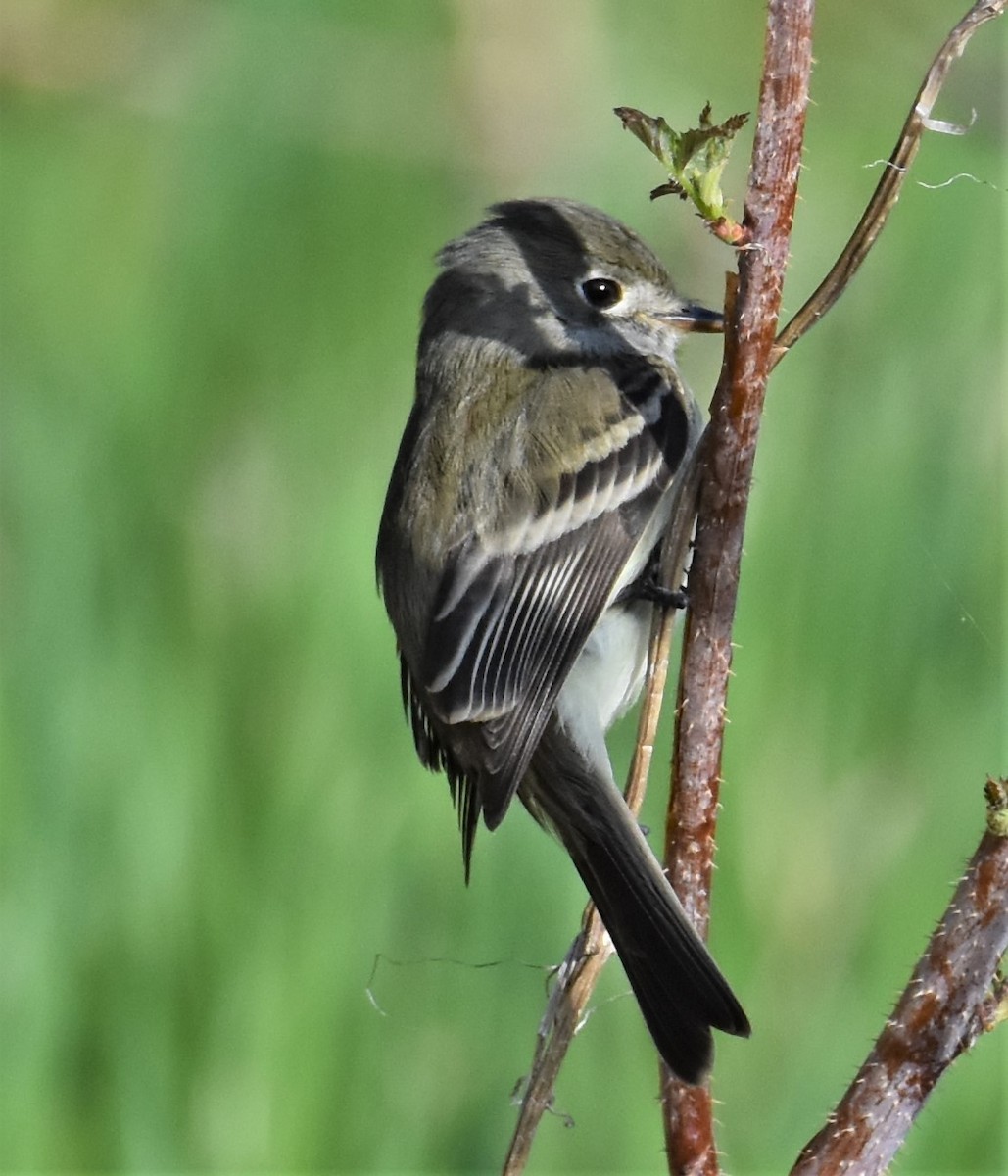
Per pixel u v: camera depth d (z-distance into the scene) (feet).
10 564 34.60
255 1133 31.35
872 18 46.32
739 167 46.91
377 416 41.50
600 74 46.19
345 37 45.27
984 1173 31.30
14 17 48.08
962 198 37.73
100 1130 31.65
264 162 44.57
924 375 36.78
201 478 38.68
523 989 32.37
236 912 32.48
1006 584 35.29
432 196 45.29
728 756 33.71
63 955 32.09
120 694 33.99
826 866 33.37
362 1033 32.17
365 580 35.76
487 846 33.04
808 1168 18.57
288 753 33.88
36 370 40.19
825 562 35.37
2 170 48.14
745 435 20.12
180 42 48.52
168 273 43.37
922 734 34.45
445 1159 31.63
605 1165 31.68
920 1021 18.67
